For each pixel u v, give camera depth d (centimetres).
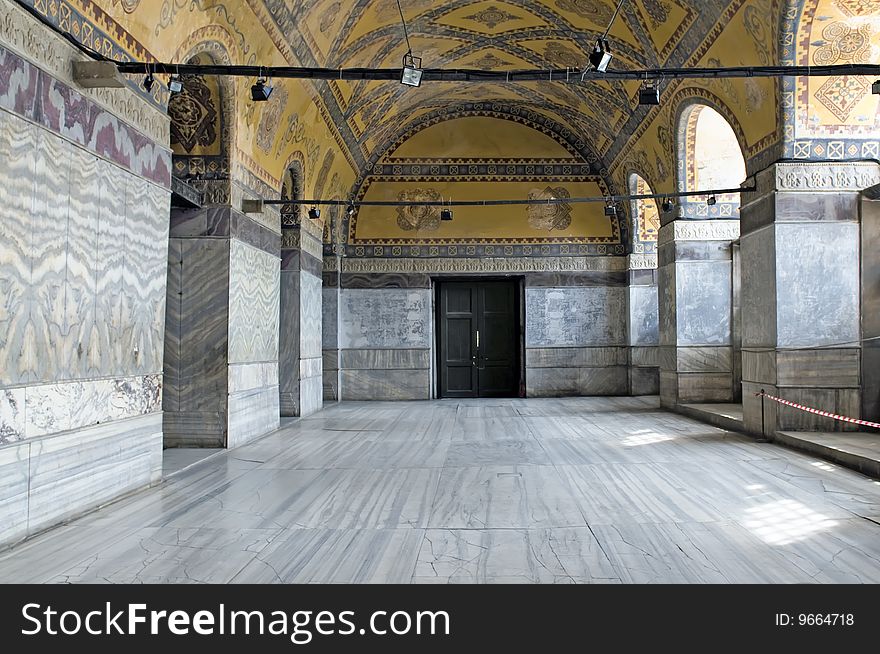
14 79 400
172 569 366
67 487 458
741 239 870
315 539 421
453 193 1538
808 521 449
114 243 513
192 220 779
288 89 894
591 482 584
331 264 1495
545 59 1177
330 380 1486
